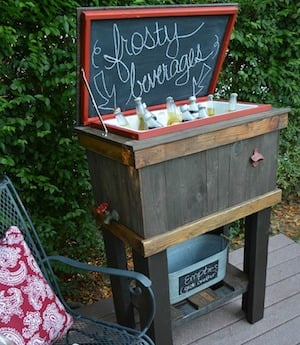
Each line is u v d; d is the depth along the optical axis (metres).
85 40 1.27
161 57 1.51
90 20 1.24
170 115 1.53
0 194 1.46
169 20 1.45
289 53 2.58
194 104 1.58
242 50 2.50
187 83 1.66
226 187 1.49
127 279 1.69
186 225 1.42
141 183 1.27
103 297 2.22
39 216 2.07
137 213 1.33
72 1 1.77
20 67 1.78
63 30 1.82
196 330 1.84
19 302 1.27
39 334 1.28
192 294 1.69
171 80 1.60
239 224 2.76
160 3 2.03
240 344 1.75
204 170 1.40
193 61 1.62
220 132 1.38
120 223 1.46
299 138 2.97
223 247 1.84
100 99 1.43
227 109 1.65
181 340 1.78
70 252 2.22
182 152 1.31
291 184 3.07
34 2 1.69
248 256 1.78
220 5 1.55
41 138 1.94
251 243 1.74
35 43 1.77
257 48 2.50
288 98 2.77
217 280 1.75
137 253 1.42
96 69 1.36
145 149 1.23
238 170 1.51
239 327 1.85
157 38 1.46
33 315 1.29
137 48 1.42
